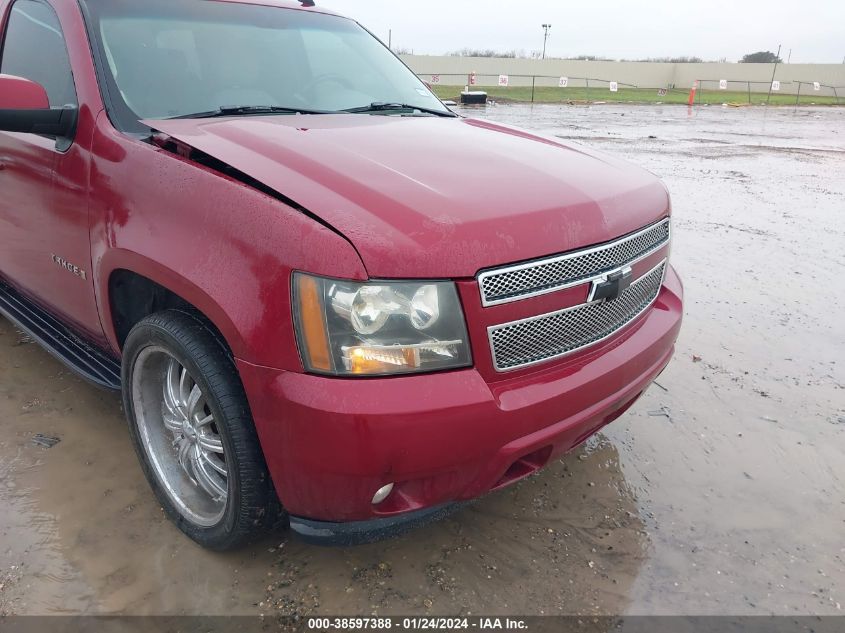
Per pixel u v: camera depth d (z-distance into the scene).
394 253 1.76
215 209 1.94
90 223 2.43
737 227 6.92
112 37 2.73
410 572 2.29
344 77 3.32
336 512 1.90
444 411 1.77
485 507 2.65
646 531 2.55
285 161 2.09
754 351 4.07
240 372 1.87
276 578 2.24
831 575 2.37
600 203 2.19
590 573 2.33
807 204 8.10
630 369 2.26
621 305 2.28
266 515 2.09
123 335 2.57
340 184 1.96
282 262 1.77
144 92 2.65
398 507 1.91
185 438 2.34
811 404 3.48
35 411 3.14
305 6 3.64
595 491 2.77
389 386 1.76
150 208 2.13
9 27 3.27
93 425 3.05
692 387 3.64
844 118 24.81
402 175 2.10
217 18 3.13
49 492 2.60
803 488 2.83
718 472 2.93
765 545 2.50
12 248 3.18
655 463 2.98
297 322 1.76
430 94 3.61
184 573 2.24
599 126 17.69
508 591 2.23
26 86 2.46
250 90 2.94
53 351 2.96
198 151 2.14
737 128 18.88
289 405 1.77
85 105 2.53
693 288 5.11
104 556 2.30
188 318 2.08
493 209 1.96
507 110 23.56
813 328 4.41
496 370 1.91
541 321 1.98
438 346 1.81
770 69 47.50
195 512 2.32
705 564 2.40
